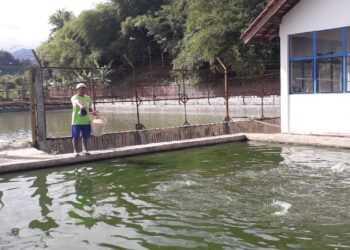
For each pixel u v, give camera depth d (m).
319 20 12.90
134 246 5.12
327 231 5.41
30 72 11.48
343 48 12.52
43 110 11.62
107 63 62.81
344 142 11.32
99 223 5.97
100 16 62.50
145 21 54.69
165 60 57.75
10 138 19.19
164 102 39.47
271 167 9.23
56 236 5.53
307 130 13.48
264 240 5.17
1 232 5.73
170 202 6.86
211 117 26.03
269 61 38.91
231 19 38.59
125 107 40.56
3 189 7.98
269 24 14.03
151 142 13.20
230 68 40.00
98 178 8.74
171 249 4.99
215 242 5.16
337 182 7.75
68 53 63.47
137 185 8.04
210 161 10.21
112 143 12.40
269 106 28.53
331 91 13.30
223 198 6.98
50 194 7.56
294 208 6.34
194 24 41.00
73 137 10.42
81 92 10.49
